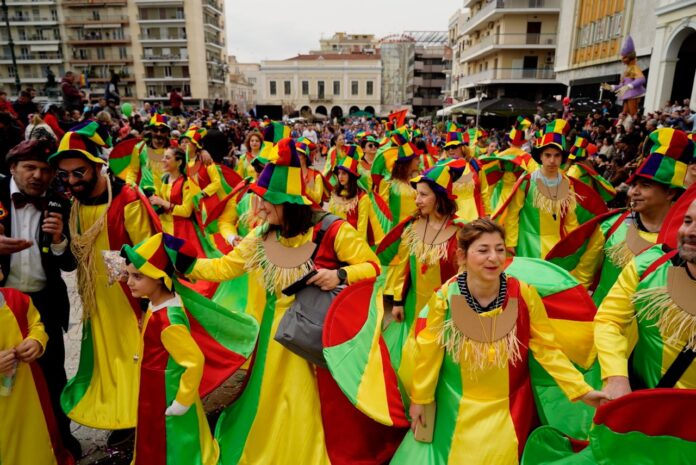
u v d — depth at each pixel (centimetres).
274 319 312
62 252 321
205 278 316
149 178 674
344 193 606
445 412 274
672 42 1942
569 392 254
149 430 281
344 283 299
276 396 302
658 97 2022
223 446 309
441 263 378
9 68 7406
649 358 244
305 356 291
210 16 7794
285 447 291
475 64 5059
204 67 7425
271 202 282
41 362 320
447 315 268
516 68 4153
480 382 267
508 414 265
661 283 233
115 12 7169
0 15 7206
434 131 2869
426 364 273
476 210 739
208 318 323
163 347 278
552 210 528
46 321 321
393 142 737
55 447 302
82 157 309
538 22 4072
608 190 629
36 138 310
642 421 216
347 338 290
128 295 330
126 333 331
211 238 635
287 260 299
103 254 278
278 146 283
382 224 661
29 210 312
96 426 315
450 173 375
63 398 326
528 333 265
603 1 2764
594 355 294
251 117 3216
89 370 341
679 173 301
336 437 294
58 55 7319
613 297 255
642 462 220
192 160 677
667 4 1952
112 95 1883
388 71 9056
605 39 2736
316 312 290
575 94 3120
